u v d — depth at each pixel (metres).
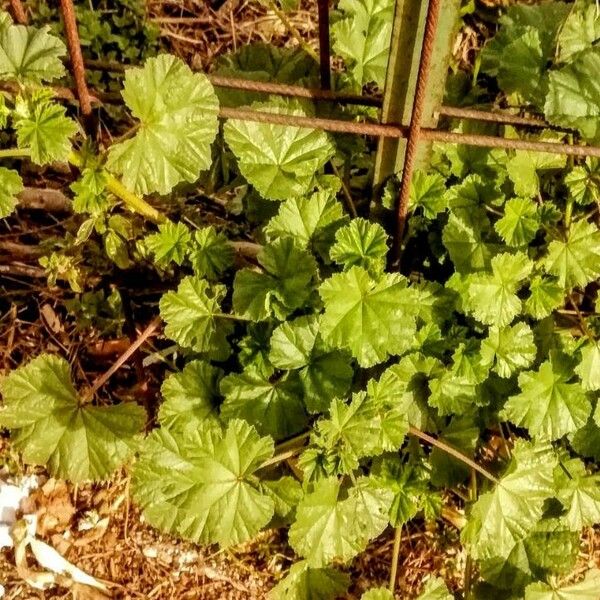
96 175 0.44
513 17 0.61
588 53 0.45
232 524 0.45
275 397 0.48
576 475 0.53
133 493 0.46
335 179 0.50
